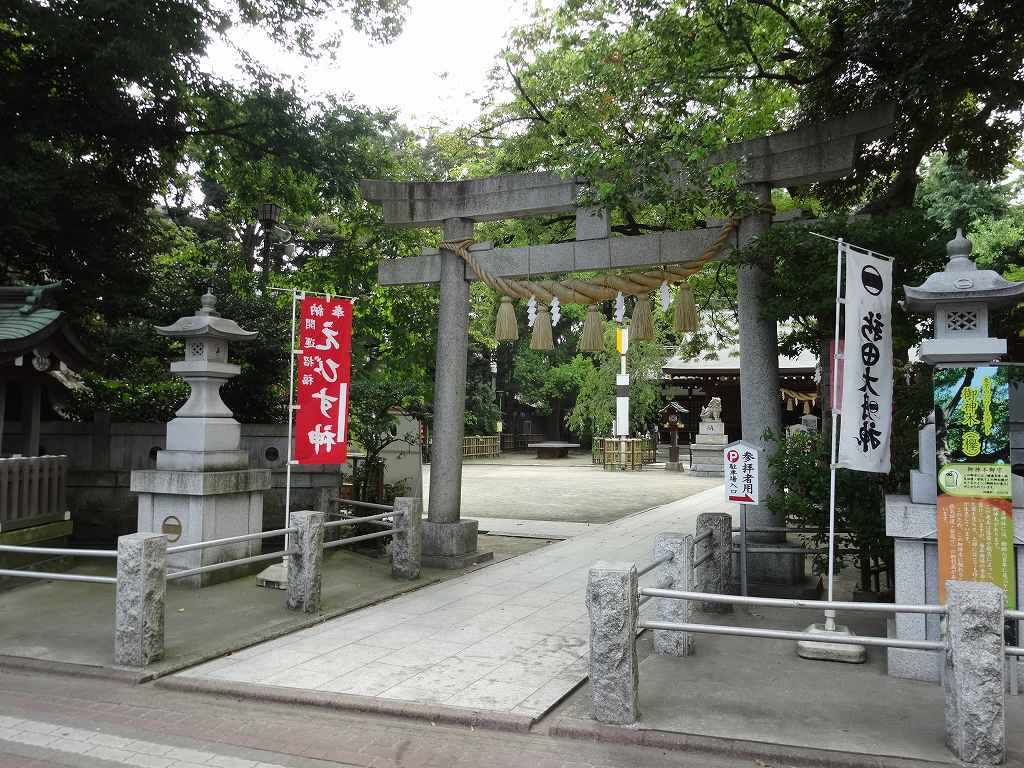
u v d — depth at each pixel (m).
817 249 7.59
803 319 9.18
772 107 12.65
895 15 8.77
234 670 5.90
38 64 11.23
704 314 22.81
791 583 8.80
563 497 20.73
